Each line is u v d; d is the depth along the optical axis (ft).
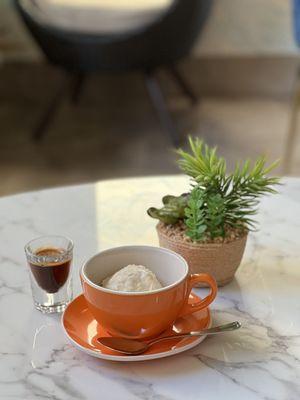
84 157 7.56
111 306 1.89
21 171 7.19
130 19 8.65
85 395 1.76
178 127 8.31
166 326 1.96
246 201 2.31
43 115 8.82
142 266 2.04
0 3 8.96
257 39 9.09
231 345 1.98
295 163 7.16
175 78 8.93
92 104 9.30
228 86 9.33
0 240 2.65
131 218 2.86
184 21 7.18
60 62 7.57
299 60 9.03
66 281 2.20
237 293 2.28
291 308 2.18
